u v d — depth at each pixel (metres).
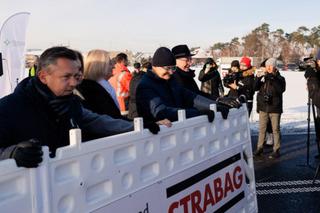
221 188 2.59
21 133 1.58
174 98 2.94
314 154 6.21
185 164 2.19
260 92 6.03
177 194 2.11
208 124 2.45
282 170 5.36
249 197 3.05
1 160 1.24
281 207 3.98
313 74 5.13
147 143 1.88
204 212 2.37
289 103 12.75
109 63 2.74
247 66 6.48
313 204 4.07
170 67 2.80
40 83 1.67
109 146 1.62
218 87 7.14
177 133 2.12
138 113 2.72
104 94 2.51
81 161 1.48
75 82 1.69
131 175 1.76
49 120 1.67
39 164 1.29
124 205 1.71
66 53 1.66
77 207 1.46
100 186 1.59
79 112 1.91
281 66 44.94
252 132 7.82
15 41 6.72
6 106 1.58
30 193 1.27
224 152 2.66
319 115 5.34
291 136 7.59
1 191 1.20
